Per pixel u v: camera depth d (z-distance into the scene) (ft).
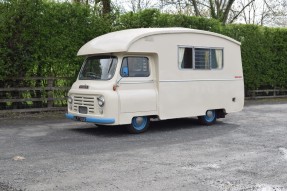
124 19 50.19
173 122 40.52
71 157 24.34
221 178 20.29
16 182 19.15
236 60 40.81
